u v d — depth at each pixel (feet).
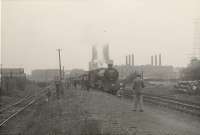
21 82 193.06
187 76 128.47
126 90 101.30
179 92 98.63
